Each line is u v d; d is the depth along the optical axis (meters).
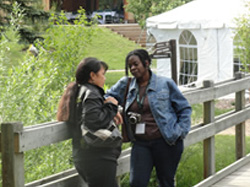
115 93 4.97
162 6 24.09
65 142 6.07
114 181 4.21
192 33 17.06
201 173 7.97
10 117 5.95
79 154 4.15
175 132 4.77
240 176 7.00
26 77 6.24
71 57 7.56
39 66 6.98
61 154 6.09
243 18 14.13
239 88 7.35
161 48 8.22
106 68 4.25
